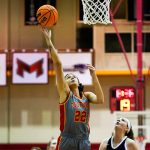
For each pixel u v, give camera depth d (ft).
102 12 47.65
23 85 116.88
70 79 31.86
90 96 32.09
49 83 115.65
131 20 112.47
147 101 114.83
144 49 114.01
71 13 116.57
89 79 108.99
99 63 114.01
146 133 87.40
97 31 114.32
